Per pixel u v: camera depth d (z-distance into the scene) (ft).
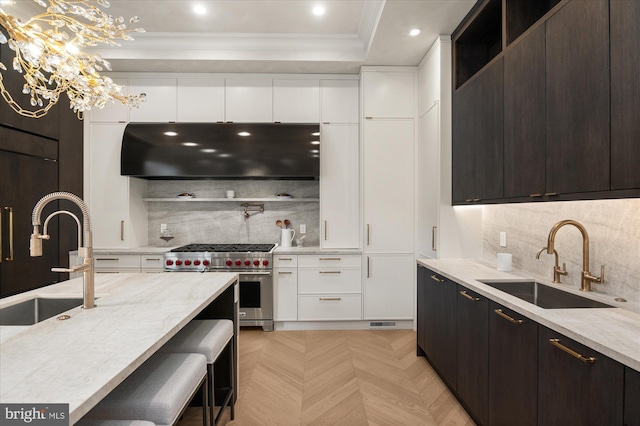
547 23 5.83
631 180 4.21
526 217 7.93
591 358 3.65
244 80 12.53
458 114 9.57
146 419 3.79
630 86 4.20
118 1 9.46
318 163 12.08
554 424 4.25
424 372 8.86
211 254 11.71
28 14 9.68
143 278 7.14
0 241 8.94
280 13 10.09
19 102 9.51
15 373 2.99
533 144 6.23
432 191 10.50
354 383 8.29
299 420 6.84
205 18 10.35
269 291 11.84
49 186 10.64
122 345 3.61
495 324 5.74
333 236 12.56
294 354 9.96
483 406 6.18
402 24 9.39
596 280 5.80
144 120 12.44
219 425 6.66
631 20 4.18
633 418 3.15
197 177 13.38
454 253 9.99
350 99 12.62
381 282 11.98
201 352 5.51
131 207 12.62
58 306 5.65
